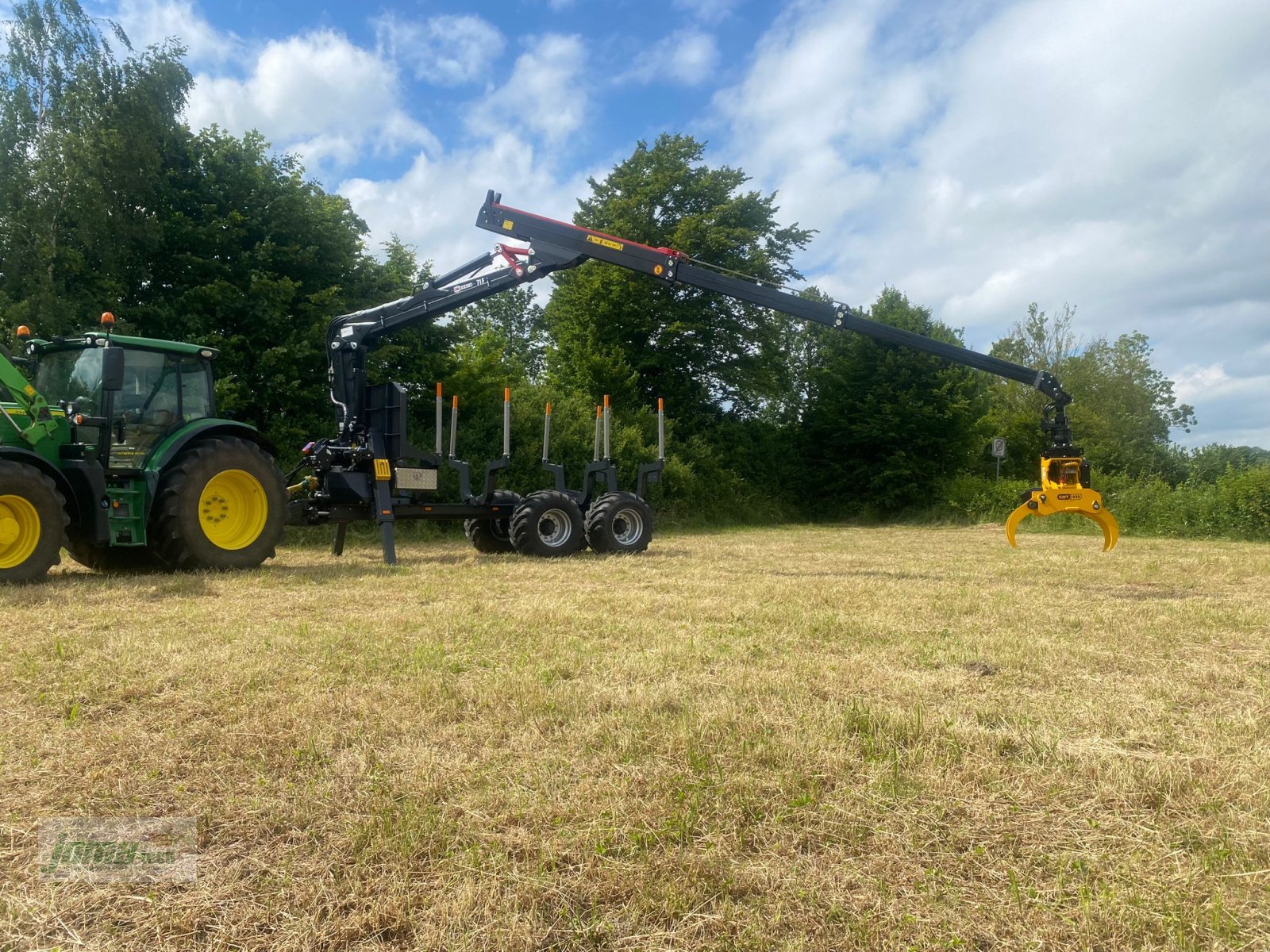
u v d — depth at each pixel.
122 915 2.01
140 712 3.52
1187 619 5.91
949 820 2.50
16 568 7.00
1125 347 35.09
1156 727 3.37
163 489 8.03
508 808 2.54
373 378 16.30
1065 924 1.97
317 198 17.11
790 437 29.75
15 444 7.29
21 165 13.95
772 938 1.91
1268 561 10.75
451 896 2.07
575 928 1.95
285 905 2.04
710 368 27.55
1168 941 1.90
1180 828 2.46
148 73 14.96
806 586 7.60
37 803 2.61
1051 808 2.60
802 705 3.60
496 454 17.16
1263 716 3.56
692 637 5.06
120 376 7.53
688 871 2.17
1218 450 28.14
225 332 15.16
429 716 3.41
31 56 14.26
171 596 6.68
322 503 9.40
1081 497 8.76
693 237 25.66
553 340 30.05
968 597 6.92
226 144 16.09
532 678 4.00
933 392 27.31
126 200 14.48
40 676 4.04
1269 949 1.88
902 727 3.25
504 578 8.16
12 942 1.91
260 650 4.59
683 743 3.06
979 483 25.31
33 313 12.79
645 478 11.65
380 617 5.69
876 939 1.91
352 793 2.66
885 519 27.59
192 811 2.54
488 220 10.01
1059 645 4.93
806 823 2.47
